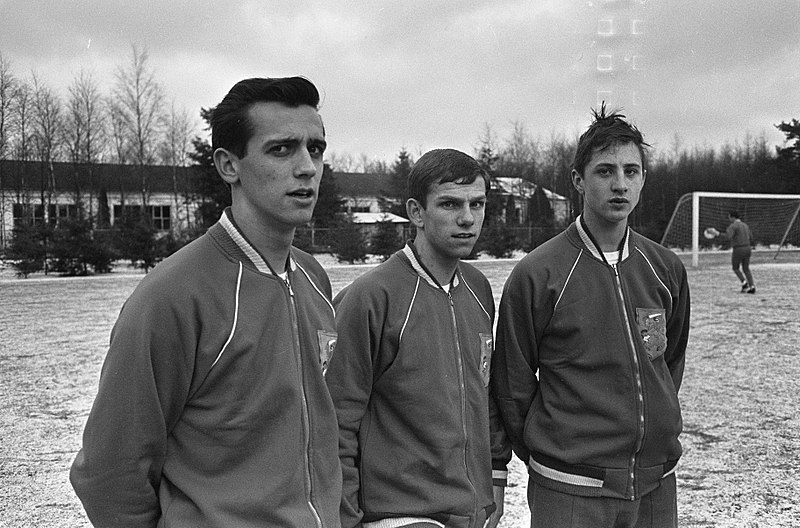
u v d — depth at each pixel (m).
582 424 2.34
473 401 2.26
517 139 43.66
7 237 29.61
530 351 2.46
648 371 2.36
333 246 27.19
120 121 34.00
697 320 9.79
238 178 1.60
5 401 5.36
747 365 6.64
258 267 1.63
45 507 3.40
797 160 39.69
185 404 1.54
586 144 2.39
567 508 2.33
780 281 16.31
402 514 2.11
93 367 6.63
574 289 2.39
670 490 2.44
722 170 45.00
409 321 2.19
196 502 1.51
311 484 1.63
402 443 2.15
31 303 12.30
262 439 1.57
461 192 2.18
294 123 1.55
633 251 2.46
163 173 39.62
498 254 28.39
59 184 36.19
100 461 1.47
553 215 37.94
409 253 2.29
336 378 2.13
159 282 1.51
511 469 4.00
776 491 3.52
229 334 1.54
